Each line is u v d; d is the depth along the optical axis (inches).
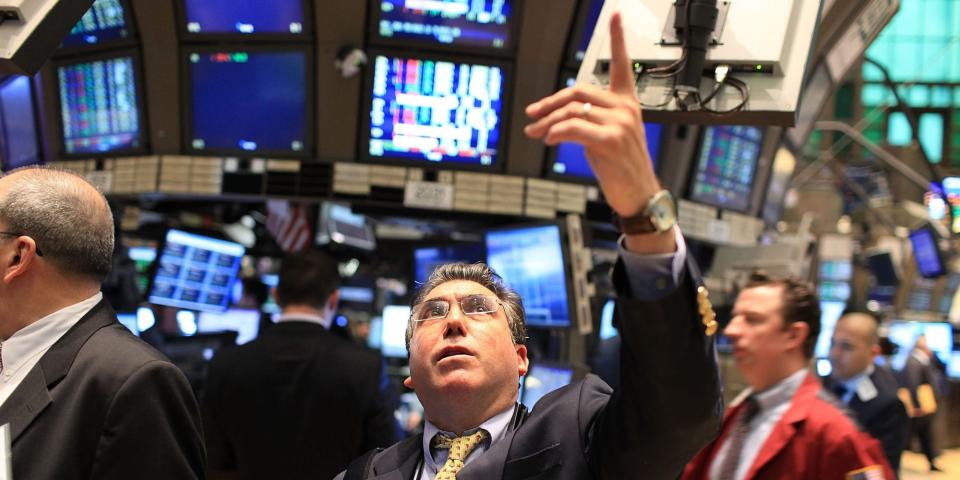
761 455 99.0
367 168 198.2
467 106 196.5
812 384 103.1
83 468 81.0
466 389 74.6
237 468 141.2
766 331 104.0
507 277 199.5
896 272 516.4
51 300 85.4
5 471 76.9
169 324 254.2
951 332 500.1
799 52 83.0
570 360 203.5
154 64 198.8
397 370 282.5
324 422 136.9
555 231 188.2
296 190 199.0
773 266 237.3
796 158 265.0
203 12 194.9
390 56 193.8
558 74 195.3
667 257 63.1
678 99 83.1
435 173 198.8
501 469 72.7
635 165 60.1
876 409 148.8
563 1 188.4
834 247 477.1
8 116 220.1
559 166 200.4
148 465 80.7
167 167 201.3
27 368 84.1
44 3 89.7
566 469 72.4
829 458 96.1
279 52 195.0
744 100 82.4
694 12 81.5
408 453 80.3
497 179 198.8
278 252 252.1
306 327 141.3
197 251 226.7
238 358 140.6
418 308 80.6
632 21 86.3
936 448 441.1
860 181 644.7
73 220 85.6
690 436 64.9
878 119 1003.9
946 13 1023.6
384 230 297.9
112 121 204.8
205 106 200.2
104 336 85.8
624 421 66.5
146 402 82.1
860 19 229.0
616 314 65.6
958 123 1017.5
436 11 191.6
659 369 63.2
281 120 198.7
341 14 190.9
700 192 223.9
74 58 203.3
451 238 253.8
